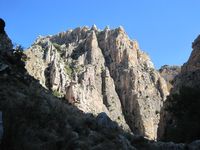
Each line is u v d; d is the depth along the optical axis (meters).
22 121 17.03
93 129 23.86
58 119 21.97
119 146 21.66
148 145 24.78
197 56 92.12
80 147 18.95
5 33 36.56
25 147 15.73
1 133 14.45
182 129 45.84
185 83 83.81
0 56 31.41
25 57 37.47
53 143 18.14
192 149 25.09
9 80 26.28
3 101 19.11
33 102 20.69
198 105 47.75
